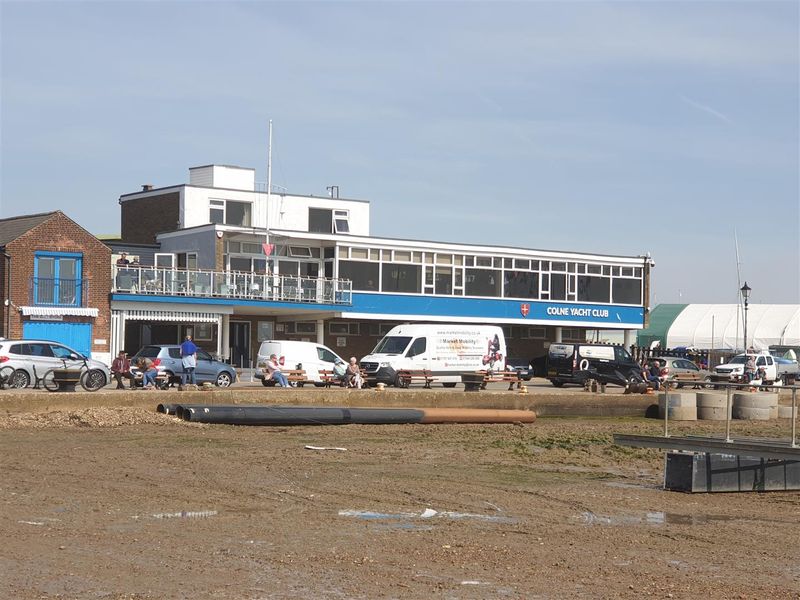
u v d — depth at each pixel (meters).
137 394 31.98
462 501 17.38
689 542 14.48
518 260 64.75
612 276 68.69
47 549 12.47
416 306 60.84
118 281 50.94
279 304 55.44
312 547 13.13
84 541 13.01
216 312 53.75
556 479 21.02
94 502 15.96
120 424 28.92
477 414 34.94
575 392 44.09
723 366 60.88
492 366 46.97
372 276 59.69
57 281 49.09
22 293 48.16
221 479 18.94
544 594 11.20
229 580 11.27
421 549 13.23
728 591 11.66
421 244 61.06
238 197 64.19
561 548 13.68
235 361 57.34
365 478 19.86
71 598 10.33
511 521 15.62
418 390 38.44
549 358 50.69
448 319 61.97
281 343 43.25
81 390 37.06
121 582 11.01
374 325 61.47
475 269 63.16
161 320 52.31
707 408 39.78
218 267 55.72
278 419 30.91
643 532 15.14
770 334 97.56
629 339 70.81
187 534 13.69
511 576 11.95
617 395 41.03
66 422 28.53
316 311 57.22
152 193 65.38
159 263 58.91
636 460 25.09
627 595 11.29
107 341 50.19
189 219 62.59
